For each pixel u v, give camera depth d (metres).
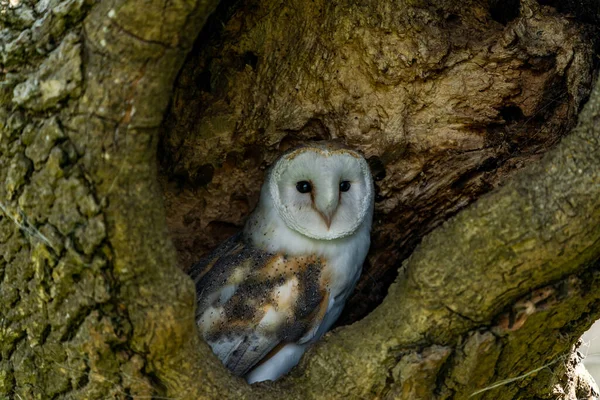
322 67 8.33
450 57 8.30
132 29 8.01
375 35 8.30
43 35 8.06
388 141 8.34
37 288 8.07
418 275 8.08
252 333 8.25
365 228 8.34
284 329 8.26
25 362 8.10
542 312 8.07
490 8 8.32
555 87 8.29
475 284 8.07
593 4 8.27
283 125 8.34
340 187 8.30
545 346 8.12
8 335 8.10
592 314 8.11
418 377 8.08
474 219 8.06
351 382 8.10
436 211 8.36
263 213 8.33
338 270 8.30
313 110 8.34
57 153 8.03
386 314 8.11
